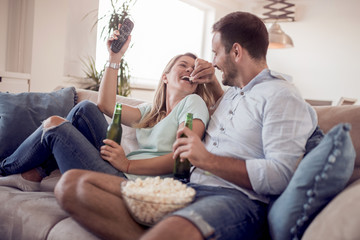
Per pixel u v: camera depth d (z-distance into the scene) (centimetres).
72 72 421
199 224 91
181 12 600
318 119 143
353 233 86
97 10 439
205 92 181
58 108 205
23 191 155
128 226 111
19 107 194
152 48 550
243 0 680
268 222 112
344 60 599
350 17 594
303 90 636
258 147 131
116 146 149
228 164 118
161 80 184
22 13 347
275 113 123
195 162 119
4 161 163
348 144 98
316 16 623
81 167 141
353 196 92
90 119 165
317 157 99
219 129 142
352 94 593
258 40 143
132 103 208
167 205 101
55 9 364
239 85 149
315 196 98
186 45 623
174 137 162
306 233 96
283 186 115
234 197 115
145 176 151
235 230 103
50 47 365
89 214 111
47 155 155
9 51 353
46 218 127
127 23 178
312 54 627
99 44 456
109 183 116
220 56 149
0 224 134
